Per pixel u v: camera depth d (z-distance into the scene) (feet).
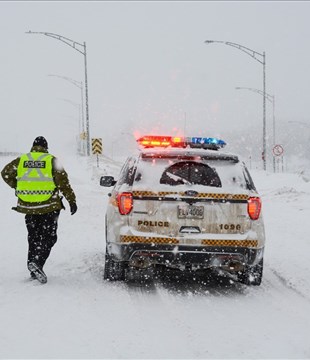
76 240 62.28
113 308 34.73
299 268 49.06
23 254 52.80
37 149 41.81
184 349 27.30
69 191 41.11
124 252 38.32
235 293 39.96
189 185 38.50
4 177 41.91
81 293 38.14
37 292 37.73
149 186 38.40
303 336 29.89
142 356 26.07
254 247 38.42
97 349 26.86
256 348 27.66
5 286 39.34
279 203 107.24
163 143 44.96
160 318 32.89
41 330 29.55
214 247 37.91
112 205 40.60
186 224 38.09
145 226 38.19
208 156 39.65
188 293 39.60
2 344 27.09
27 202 40.42
